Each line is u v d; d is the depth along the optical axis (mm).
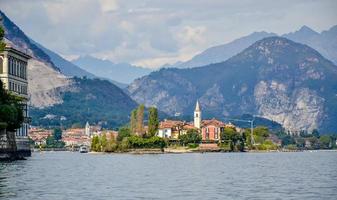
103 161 198250
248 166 161125
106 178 105562
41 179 98438
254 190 82312
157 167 152000
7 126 157000
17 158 180750
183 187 86625
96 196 72938
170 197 72562
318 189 84312
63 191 78625
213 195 75125
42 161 184375
